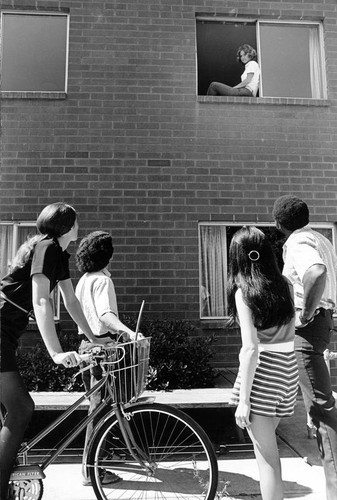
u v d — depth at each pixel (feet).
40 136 19.63
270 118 20.48
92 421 10.22
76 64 20.12
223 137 20.20
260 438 7.90
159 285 19.26
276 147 20.35
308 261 9.09
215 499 10.14
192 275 19.43
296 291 9.71
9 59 20.52
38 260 8.60
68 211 9.34
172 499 10.14
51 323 8.37
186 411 14.12
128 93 20.10
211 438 13.97
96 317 10.79
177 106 20.18
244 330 7.77
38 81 20.53
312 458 12.69
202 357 16.35
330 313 9.86
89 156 19.63
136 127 19.94
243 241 8.19
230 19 21.36
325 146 20.57
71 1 20.39
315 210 20.21
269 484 7.73
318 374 9.31
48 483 11.09
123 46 20.34
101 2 20.48
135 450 9.32
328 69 21.08
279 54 21.62
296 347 9.53
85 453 9.89
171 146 19.97
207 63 21.31
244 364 7.69
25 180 19.39
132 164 19.74
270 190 20.12
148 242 19.44
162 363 15.56
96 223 19.35
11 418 8.32
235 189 19.99
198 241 19.69
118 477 10.87
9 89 20.36
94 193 19.49
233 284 8.18
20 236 19.44
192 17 20.75
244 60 21.44
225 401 13.01
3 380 8.29
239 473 11.67
